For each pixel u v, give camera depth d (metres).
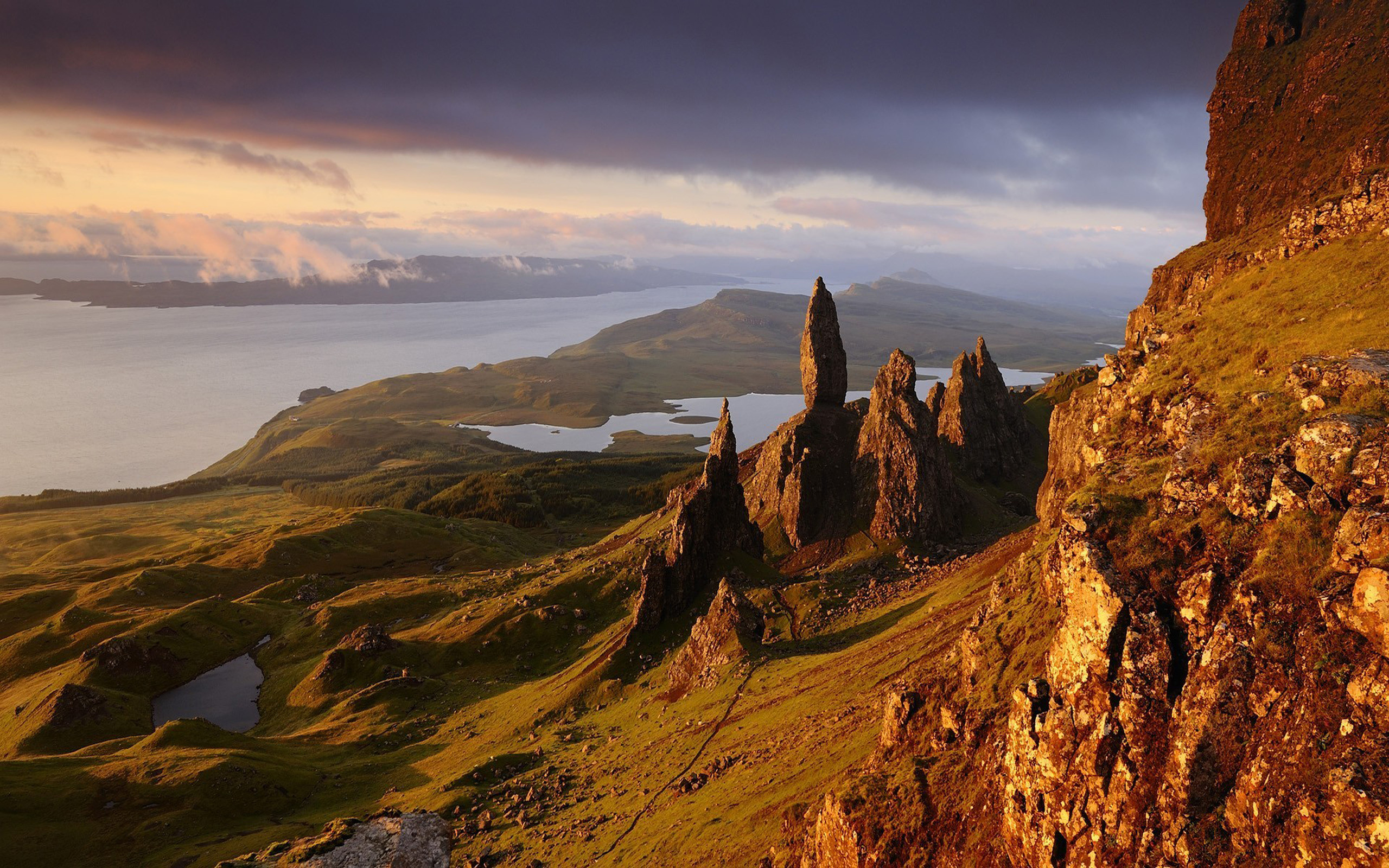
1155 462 44.03
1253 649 31.11
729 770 90.69
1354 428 33.06
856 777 54.00
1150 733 33.34
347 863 104.81
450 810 117.81
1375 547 28.42
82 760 154.00
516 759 133.12
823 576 189.62
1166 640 34.28
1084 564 37.88
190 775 136.12
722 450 197.38
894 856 46.03
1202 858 29.88
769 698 111.69
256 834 122.50
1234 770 30.17
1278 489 33.69
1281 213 147.12
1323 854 25.94
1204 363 58.72
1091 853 34.06
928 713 55.47
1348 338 47.78
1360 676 27.12
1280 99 184.00
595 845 89.38
